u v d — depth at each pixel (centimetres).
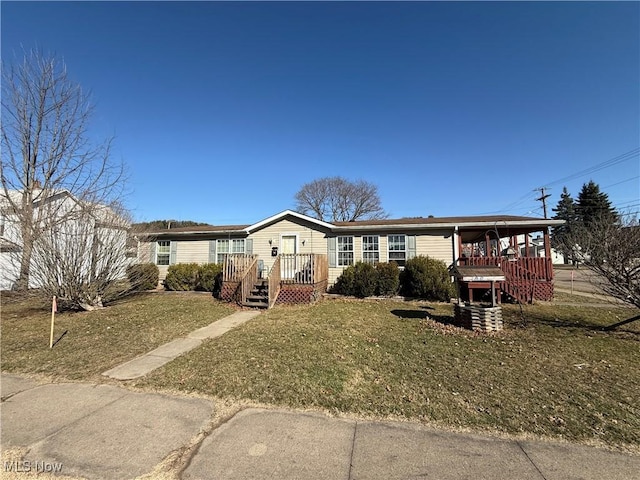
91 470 263
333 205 4169
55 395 404
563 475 251
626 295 705
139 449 290
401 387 414
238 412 355
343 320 814
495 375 453
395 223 1434
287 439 302
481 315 698
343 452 282
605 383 425
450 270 799
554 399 380
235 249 1591
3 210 1077
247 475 253
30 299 975
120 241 1052
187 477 253
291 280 1160
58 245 916
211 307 1027
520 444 292
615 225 751
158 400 386
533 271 1142
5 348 604
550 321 800
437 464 265
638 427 320
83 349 593
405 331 700
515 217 1457
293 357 527
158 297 1273
